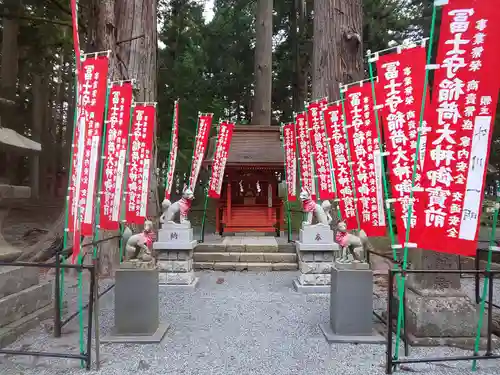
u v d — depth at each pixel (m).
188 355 4.22
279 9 20.08
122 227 6.79
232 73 20.80
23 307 5.01
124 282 4.68
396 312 4.99
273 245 9.82
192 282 7.61
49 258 8.77
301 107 19.30
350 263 4.88
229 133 10.95
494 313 4.97
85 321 5.32
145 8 9.03
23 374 3.75
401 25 15.79
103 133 4.93
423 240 3.82
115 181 6.50
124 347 4.42
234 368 3.91
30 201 21.12
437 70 3.75
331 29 9.38
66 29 17.28
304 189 8.20
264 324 5.32
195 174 10.63
